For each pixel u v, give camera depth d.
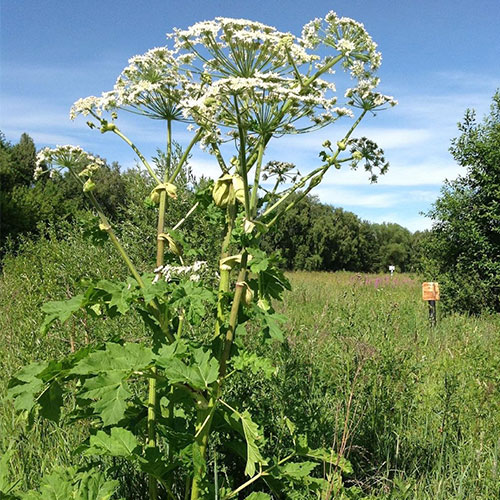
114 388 2.04
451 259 12.80
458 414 3.77
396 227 57.41
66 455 3.11
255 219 2.55
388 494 2.88
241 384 3.48
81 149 2.59
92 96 2.66
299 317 6.32
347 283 15.70
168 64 2.70
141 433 2.95
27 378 2.24
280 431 3.09
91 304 2.42
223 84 2.15
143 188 7.06
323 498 2.64
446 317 10.08
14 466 3.02
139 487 2.95
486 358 4.52
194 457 2.25
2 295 7.49
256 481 3.06
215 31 2.36
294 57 2.59
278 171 2.93
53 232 9.05
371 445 3.52
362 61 2.82
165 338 2.62
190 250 2.68
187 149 2.68
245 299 2.43
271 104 2.35
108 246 7.05
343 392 3.87
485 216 11.84
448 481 3.18
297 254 45.03
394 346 4.39
